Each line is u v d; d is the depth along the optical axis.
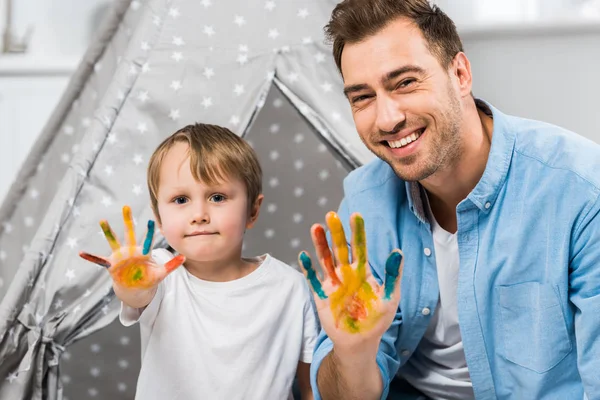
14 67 2.40
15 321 1.15
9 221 1.37
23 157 2.42
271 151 1.62
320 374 1.00
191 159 1.07
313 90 1.30
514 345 0.99
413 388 1.22
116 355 1.61
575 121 2.12
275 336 1.12
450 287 1.07
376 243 1.09
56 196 1.20
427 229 1.06
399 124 0.92
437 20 0.95
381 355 1.04
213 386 1.07
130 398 1.61
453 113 0.94
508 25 2.10
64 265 1.18
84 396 1.61
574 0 2.22
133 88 1.25
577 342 0.94
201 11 1.30
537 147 0.99
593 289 0.93
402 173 0.95
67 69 2.41
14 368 1.16
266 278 1.13
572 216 0.94
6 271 1.37
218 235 1.08
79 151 1.22
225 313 1.09
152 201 1.17
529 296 0.98
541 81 2.12
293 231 1.63
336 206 1.63
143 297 0.99
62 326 1.17
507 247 0.98
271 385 1.10
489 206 0.99
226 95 1.28
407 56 0.91
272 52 1.30
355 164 1.29
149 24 1.28
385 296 0.84
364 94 0.95
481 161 1.01
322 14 1.32
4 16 2.57
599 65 2.09
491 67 2.14
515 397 1.01
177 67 1.27
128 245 0.96
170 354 1.07
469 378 1.12
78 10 2.60
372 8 0.93
